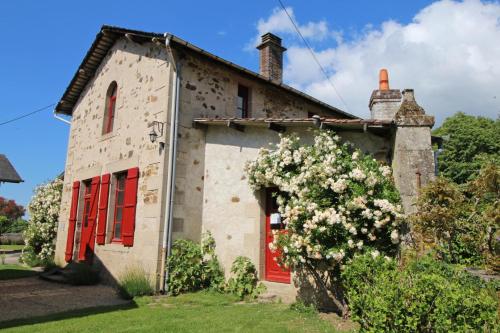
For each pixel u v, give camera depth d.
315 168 5.00
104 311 5.04
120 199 7.96
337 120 5.18
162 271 6.22
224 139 6.97
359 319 3.34
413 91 4.97
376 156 5.32
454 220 3.88
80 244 8.73
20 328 4.17
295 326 4.10
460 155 19.30
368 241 4.73
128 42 8.41
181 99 6.89
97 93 9.55
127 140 7.75
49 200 10.91
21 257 11.11
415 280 3.02
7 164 17.50
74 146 10.38
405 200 4.57
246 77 7.97
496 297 3.04
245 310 4.91
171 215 6.43
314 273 4.88
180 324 4.20
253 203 6.35
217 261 6.50
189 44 6.68
